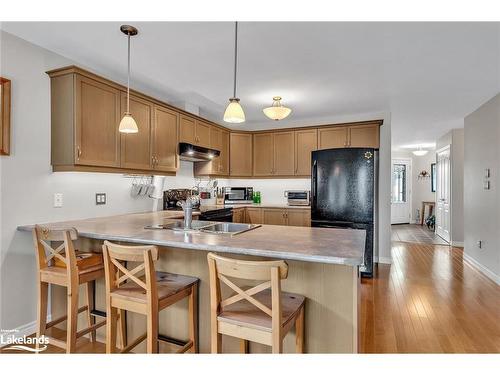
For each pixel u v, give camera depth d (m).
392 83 3.42
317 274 1.67
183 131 3.87
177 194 4.15
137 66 2.95
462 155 5.95
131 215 3.22
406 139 7.25
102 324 2.15
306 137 4.93
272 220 4.83
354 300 1.59
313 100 4.08
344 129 4.66
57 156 2.54
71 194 2.77
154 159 3.34
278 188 5.45
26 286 2.41
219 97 3.99
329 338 1.64
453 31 2.26
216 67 2.97
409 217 9.29
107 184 3.15
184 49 2.58
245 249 1.60
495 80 3.32
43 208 2.52
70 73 2.48
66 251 1.91
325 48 2.55
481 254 4.27
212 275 1.50
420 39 2.39
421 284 3.67
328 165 4.09
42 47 2.52
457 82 3.37
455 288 3.53
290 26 2.20
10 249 2.30
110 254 1.74
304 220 4.64
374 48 2.55
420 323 2.64
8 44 2.28
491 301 3.14
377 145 4.48
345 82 3.37
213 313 1.50
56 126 2.54
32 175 2.44
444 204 6.80
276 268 1.33
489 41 2.41
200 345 1.97
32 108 2.43
